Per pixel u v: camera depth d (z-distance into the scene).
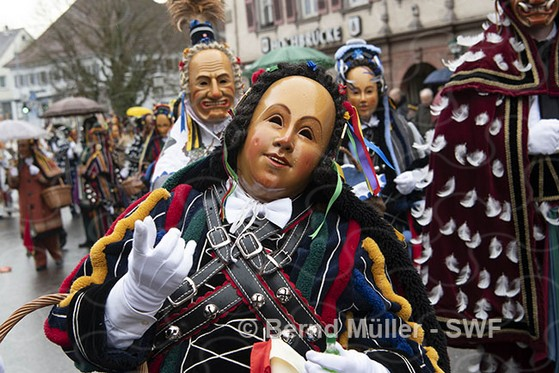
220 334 1.43
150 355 1.45
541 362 2.97
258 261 1.44
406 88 11.27
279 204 1.48
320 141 1.50
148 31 17.55
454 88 2.95
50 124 14.36
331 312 1.45
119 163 8.62
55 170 6.91
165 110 6.71
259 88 1.54
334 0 13.79
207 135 2.93
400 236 1.71
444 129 3.00
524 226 2.88
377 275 1.51
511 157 2.86
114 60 17.64
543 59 2.92
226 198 1.52
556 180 2.87
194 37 3.05
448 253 3.02
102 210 7.13
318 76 1.56
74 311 1.40
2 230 10.06
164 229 1.54
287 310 1.42
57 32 18.08
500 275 2.93
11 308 4.46
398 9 11.30
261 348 1.35
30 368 3.44
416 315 1.56
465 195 2.97
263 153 1.47
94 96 18.36
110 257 1.52
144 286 1.33
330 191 1.52
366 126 3.72
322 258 1.46
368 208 1.55
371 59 3.80
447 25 8.91
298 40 15.20
